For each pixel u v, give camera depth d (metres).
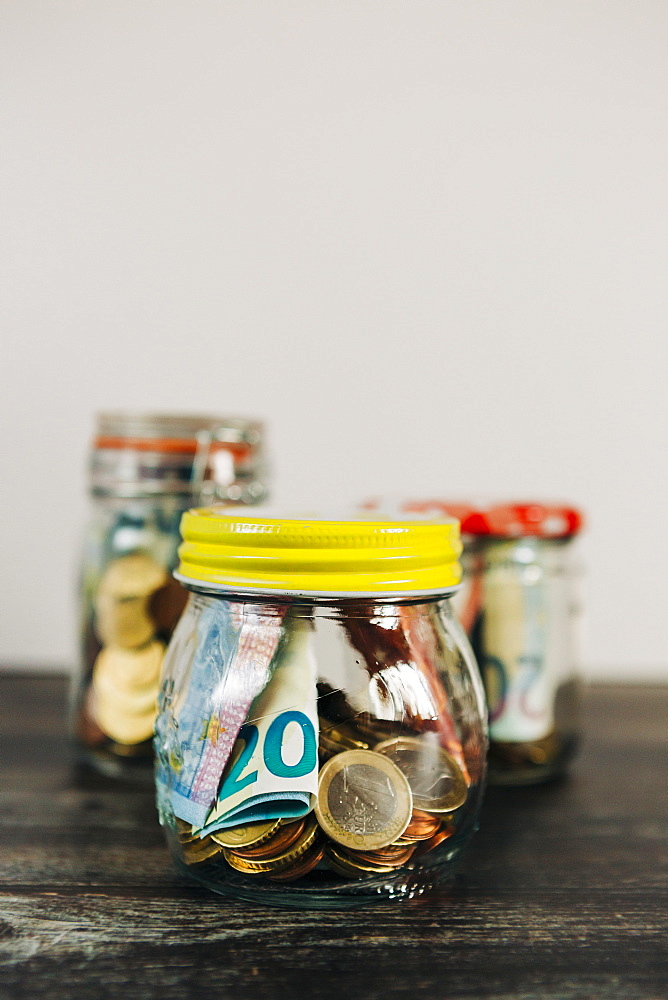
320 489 0.66
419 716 0.33
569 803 0.42
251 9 0.63
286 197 0.64
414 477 0.66
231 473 0.43
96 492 0.44
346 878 0.33
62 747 0.48
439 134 0.64
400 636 0.33
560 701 0.44
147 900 0.35
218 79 0.64
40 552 0.67
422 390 0.65
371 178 0.64
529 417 0.66
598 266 0.65
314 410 0.66
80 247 0.65
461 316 0.65
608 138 0.64
